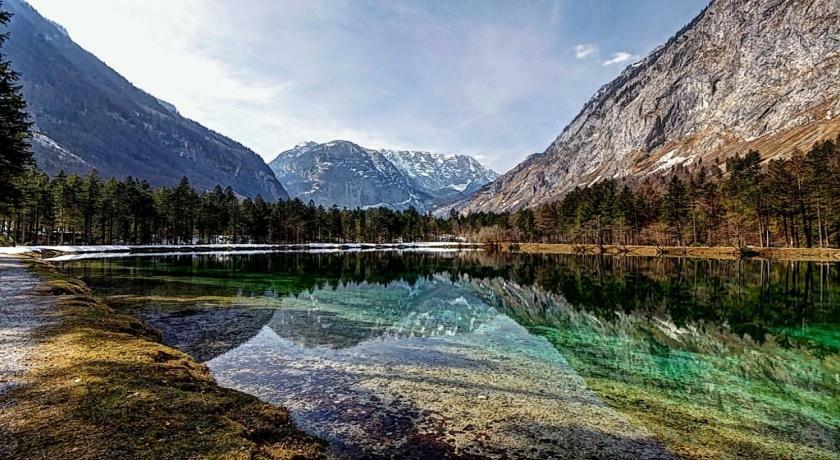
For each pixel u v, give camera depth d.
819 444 10.12
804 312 27.95
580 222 109.19
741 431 10.79
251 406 10.36
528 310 29.56
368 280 47.28
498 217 178.50
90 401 8.78
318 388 13.09
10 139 32.59
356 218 160.75
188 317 23.20
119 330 15.95
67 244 101.19
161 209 100.88
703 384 14.44
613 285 42.75
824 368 16.39
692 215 92.00
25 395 8.88
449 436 10.03
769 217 76.00
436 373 15.02
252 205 122.19
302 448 8.91
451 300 34.41
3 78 31.75
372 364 15.91
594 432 10.52
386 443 9.59
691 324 24.62
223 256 80.88
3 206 42.06
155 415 8.50
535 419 11.19
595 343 20.17
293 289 36.94
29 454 6.61
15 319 16.06
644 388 13.94
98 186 87.38
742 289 38.38
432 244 155.25
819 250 67.75
